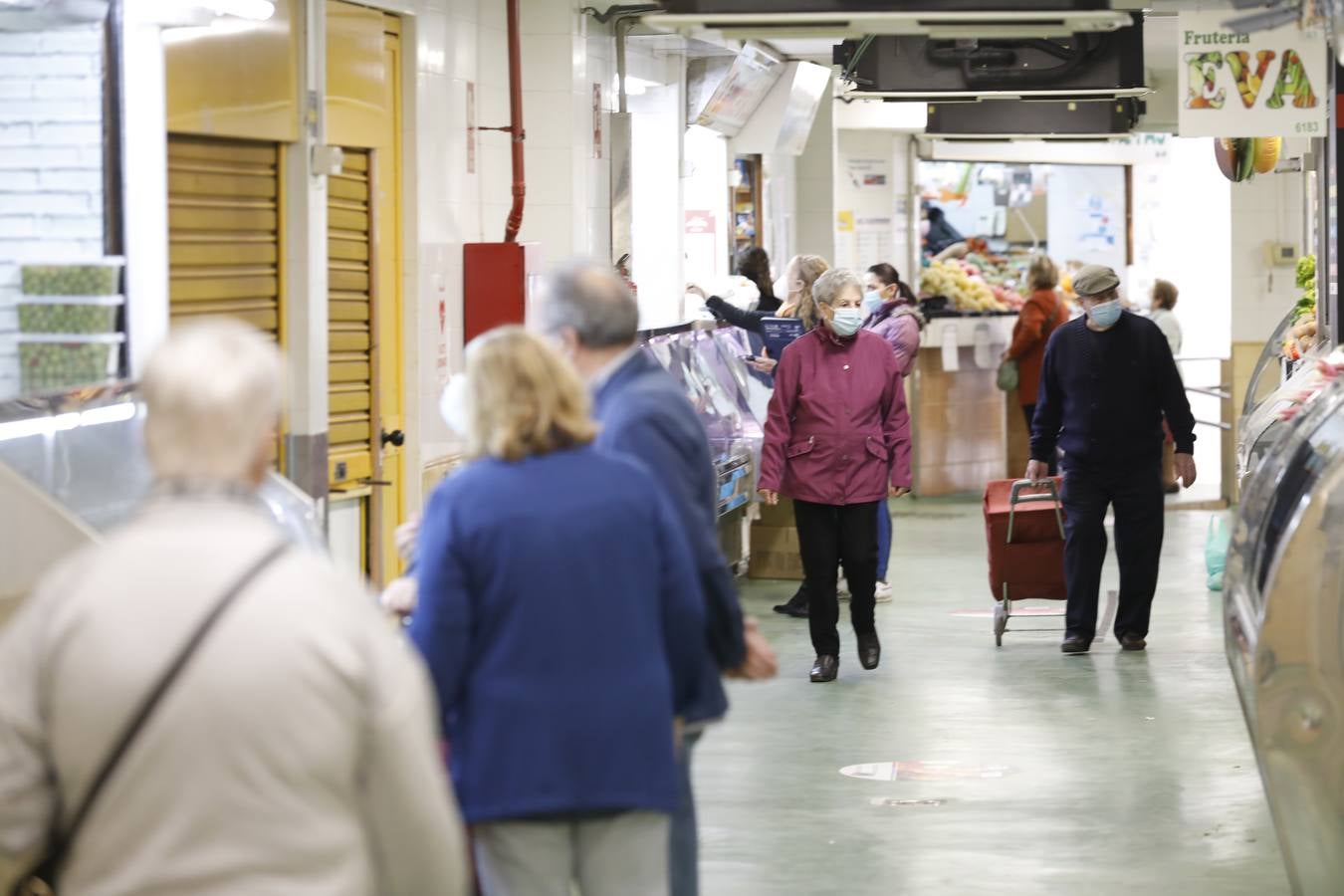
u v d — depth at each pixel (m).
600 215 16.16
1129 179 28.89
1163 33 17.00
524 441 5.75
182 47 9.47
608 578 5.70
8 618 6.61
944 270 26.09
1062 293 25.12
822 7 8.90
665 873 5.94
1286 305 25.33
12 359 7.90
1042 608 16.38
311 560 4.09
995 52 14.15
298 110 10.79
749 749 11.37
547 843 5.79
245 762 3.87
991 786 10.37
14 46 8.59
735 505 16.23
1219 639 14.84
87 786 3.89
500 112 14.59
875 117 23.75
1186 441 13.97
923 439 25.62
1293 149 19.39
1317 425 8.04
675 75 19.02
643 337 15.99
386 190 12.38
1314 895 7.41
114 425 8.14
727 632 6.42
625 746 5.68
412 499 12.70
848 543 13.45
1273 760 7.30
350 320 11.87
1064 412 14.19
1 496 6.61
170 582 3.95
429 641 5.62
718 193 21.00
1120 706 12.42
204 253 9.98
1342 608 7.16
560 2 14.96
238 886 3.86
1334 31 9.96
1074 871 8.78
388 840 4.13
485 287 13.56
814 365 13.23
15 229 8.66
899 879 8.70
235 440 4.10
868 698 12.80
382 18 12.12
